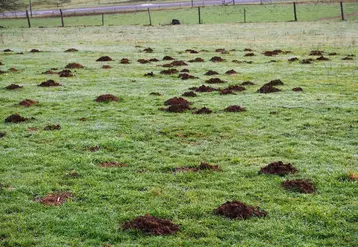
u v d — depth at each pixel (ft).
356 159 43.78
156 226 30.58
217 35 158.81
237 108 61.98
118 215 32.83
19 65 101.14
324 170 40.98
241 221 31.63
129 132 53.16
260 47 127.44
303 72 89.51
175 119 58.23
